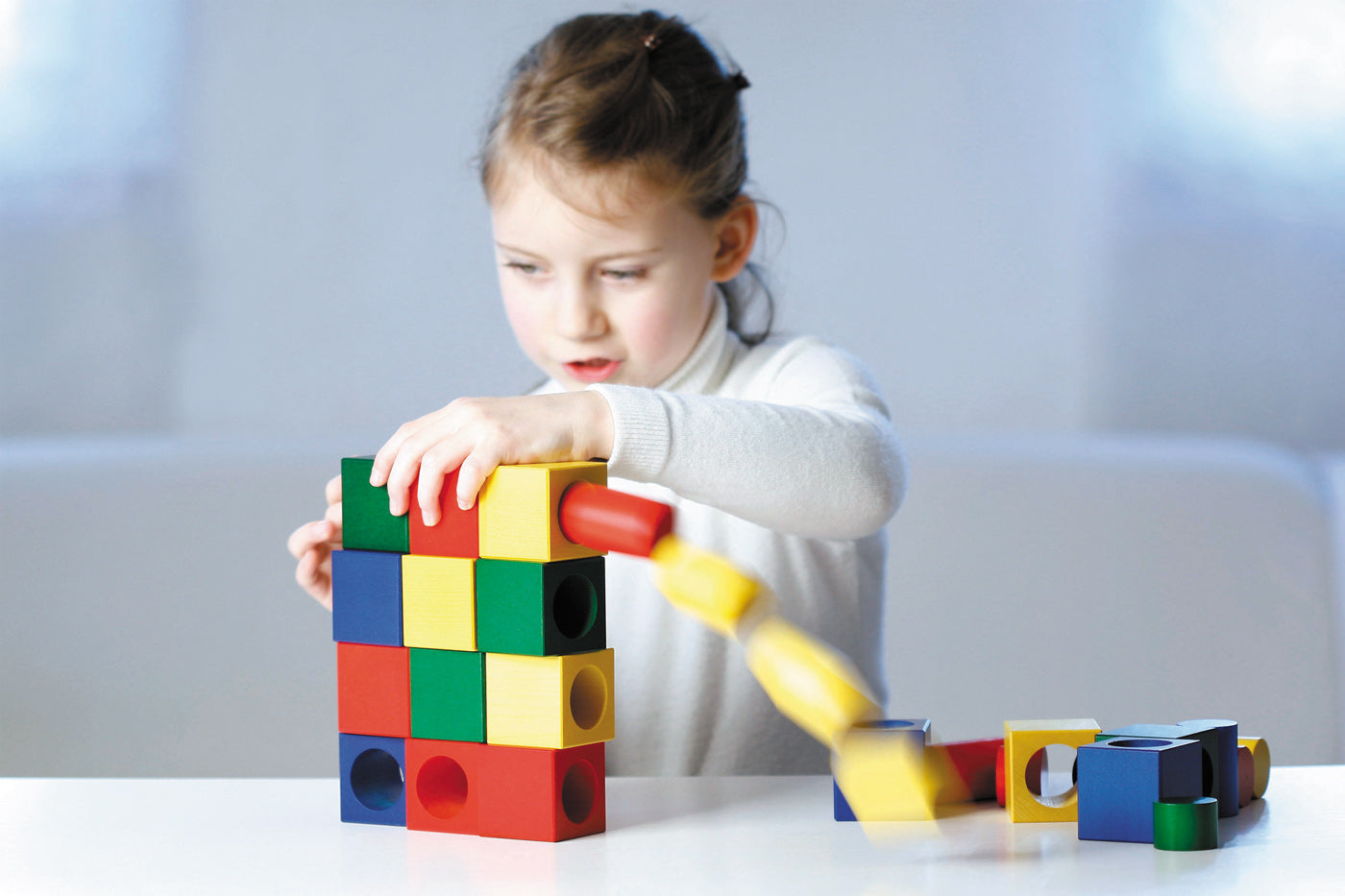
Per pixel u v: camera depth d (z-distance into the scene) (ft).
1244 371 8.01
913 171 7.86
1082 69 7.84
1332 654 6.89
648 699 3.66
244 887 1.79
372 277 7.88
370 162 7.81
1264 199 7.91
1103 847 1.92
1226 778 2.08
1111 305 7.96
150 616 7.11
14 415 7.97
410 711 2.08
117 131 7.86
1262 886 1.71
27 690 7.02
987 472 7.32
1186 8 7.79
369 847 1.98
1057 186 7.89
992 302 7.95
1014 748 2.07
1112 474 7.36
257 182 7.85
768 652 1.69
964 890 1.72
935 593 6.98
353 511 2.15
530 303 3.35
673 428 2.41
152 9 7.77
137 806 2.24
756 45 7.76
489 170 3.47
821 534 2.71
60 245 7.91
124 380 7.97
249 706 6.88
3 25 7.77
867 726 1.96
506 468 2.01
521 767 2.00
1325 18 7.82
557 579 1.98
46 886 1.80
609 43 3.52
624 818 2.13
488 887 1.77
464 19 7.71
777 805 2.21
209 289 7.92
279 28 7.76
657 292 3.31
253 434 7.92
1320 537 7.17
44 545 7.24
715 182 3.45
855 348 7.96
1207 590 7.02
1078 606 6.97
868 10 7.76
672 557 1.79
